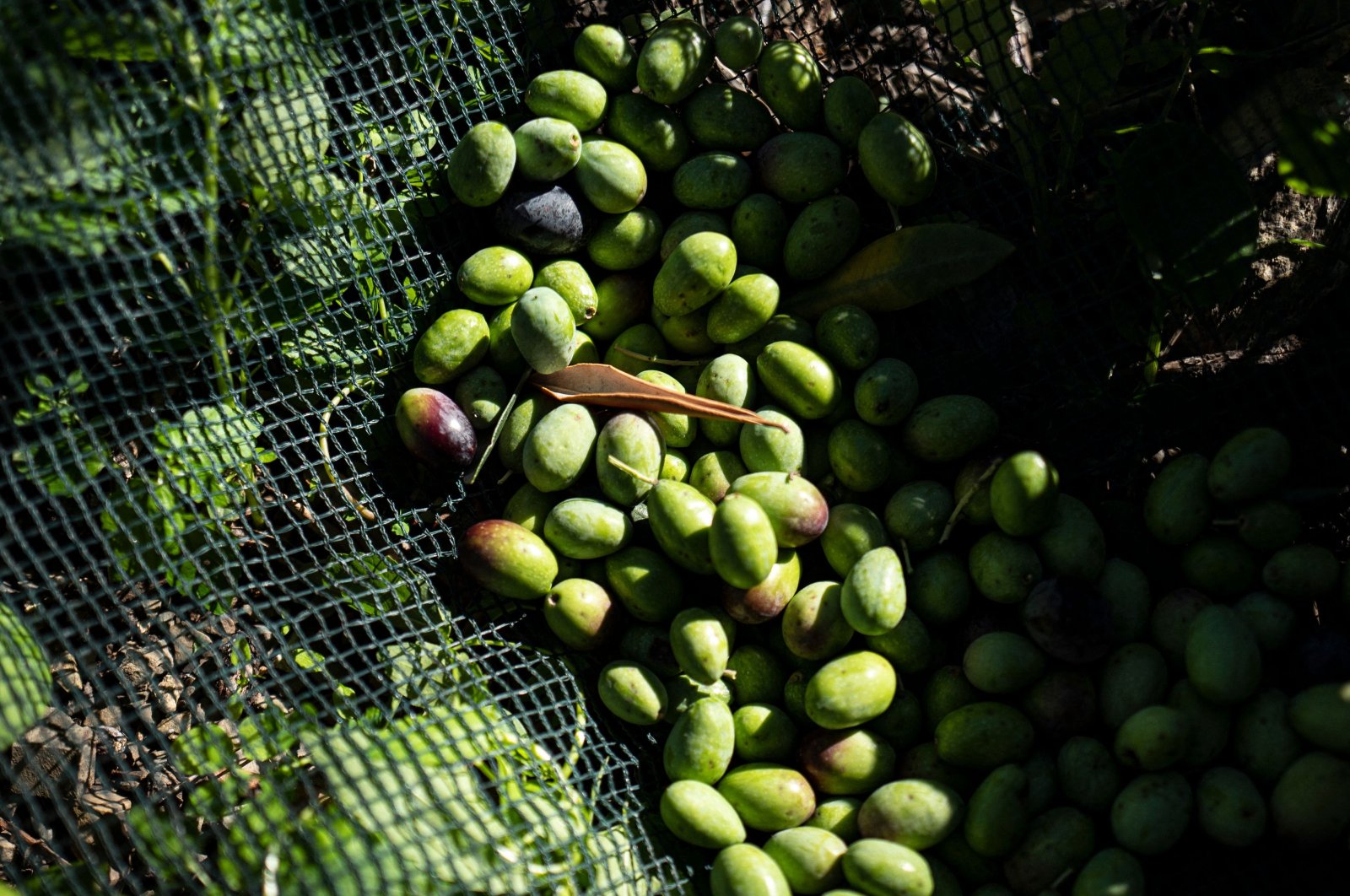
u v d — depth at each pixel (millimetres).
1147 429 557
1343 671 513
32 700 517
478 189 548
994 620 535
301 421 557
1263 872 512
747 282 548
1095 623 516
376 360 561
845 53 604
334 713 531
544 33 580
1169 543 537
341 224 551
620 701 525
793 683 534
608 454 540
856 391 547
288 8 539
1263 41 583
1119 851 505
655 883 514
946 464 552
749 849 512
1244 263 546
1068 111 567
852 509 541
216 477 538
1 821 532
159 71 544
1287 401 557
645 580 536
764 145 561
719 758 522
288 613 549
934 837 511
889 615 522
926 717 532
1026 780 511
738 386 547
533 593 539
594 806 522
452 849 503
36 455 542
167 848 500
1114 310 564
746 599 531
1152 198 546
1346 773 500
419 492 563
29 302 538
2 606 521
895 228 557
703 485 547
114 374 526
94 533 544
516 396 555
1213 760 513
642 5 592
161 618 538
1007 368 565
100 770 522
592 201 555
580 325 566
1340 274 573
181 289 545
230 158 529
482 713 524
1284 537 525
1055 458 557
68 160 519
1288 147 545
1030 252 576
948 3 580
